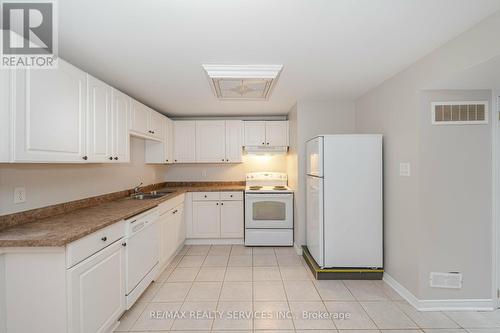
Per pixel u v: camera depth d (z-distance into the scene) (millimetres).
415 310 2203
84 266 1549
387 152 2684
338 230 2762
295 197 3734
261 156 4531
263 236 3861
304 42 1834
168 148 3982
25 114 1386
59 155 1643
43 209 1899
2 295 1421
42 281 1419
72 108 1764
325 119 3508
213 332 1918
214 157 4270
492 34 1519
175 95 3158
